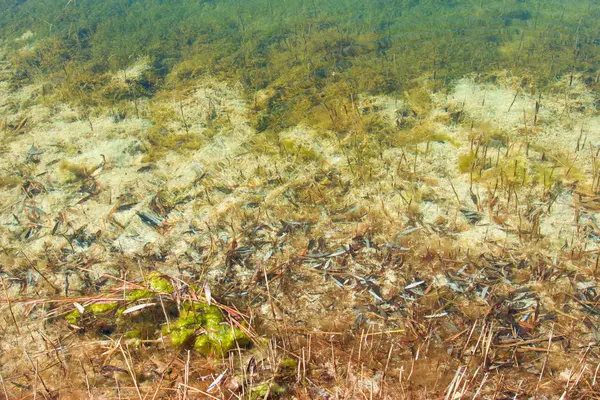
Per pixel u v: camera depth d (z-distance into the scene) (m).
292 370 2.66
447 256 3.27
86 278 3.26
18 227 3.65
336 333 2.85
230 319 2.87
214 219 3.64
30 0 6.69
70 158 4.24
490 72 5.01
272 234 3.50
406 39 5.61
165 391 2.60
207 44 5.70
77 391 2.62
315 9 6.31
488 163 3.97
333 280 3.16
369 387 2.58
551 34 5.52
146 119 4.66
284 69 5.23
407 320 2.90
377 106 4.66
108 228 3.62
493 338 2.77
